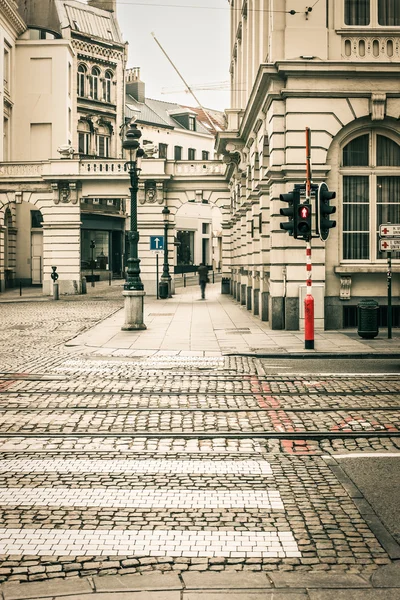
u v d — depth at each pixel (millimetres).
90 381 11602
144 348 15844
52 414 9141
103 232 58719
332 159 18812
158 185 39969
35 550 4887
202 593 4277
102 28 59781
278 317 19234
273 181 18766
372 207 19125
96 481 6387
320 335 17703
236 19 34031
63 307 30172
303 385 11109
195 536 5113
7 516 5516
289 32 18219
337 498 5914
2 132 46656
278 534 5148
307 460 7059
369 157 19031
